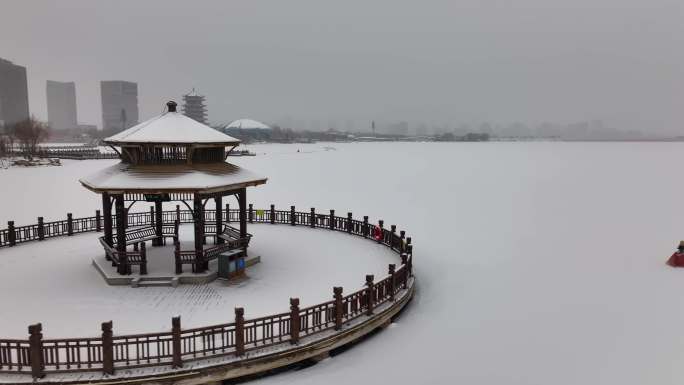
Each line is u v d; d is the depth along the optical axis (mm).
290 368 12000
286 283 16250
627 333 15016
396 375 11898
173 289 15391
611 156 121062
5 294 14742
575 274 21078
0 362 9727
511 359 13086
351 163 88188
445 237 27828
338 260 19234
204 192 15672
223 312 13547
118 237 16047
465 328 15031
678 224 32531
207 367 10258
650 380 12219
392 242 20984
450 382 11719
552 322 15734
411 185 53156
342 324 12844
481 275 20781
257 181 18219
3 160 72125
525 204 40406
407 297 16188
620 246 26219
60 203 36906
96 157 82500
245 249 18297
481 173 69625
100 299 14391
